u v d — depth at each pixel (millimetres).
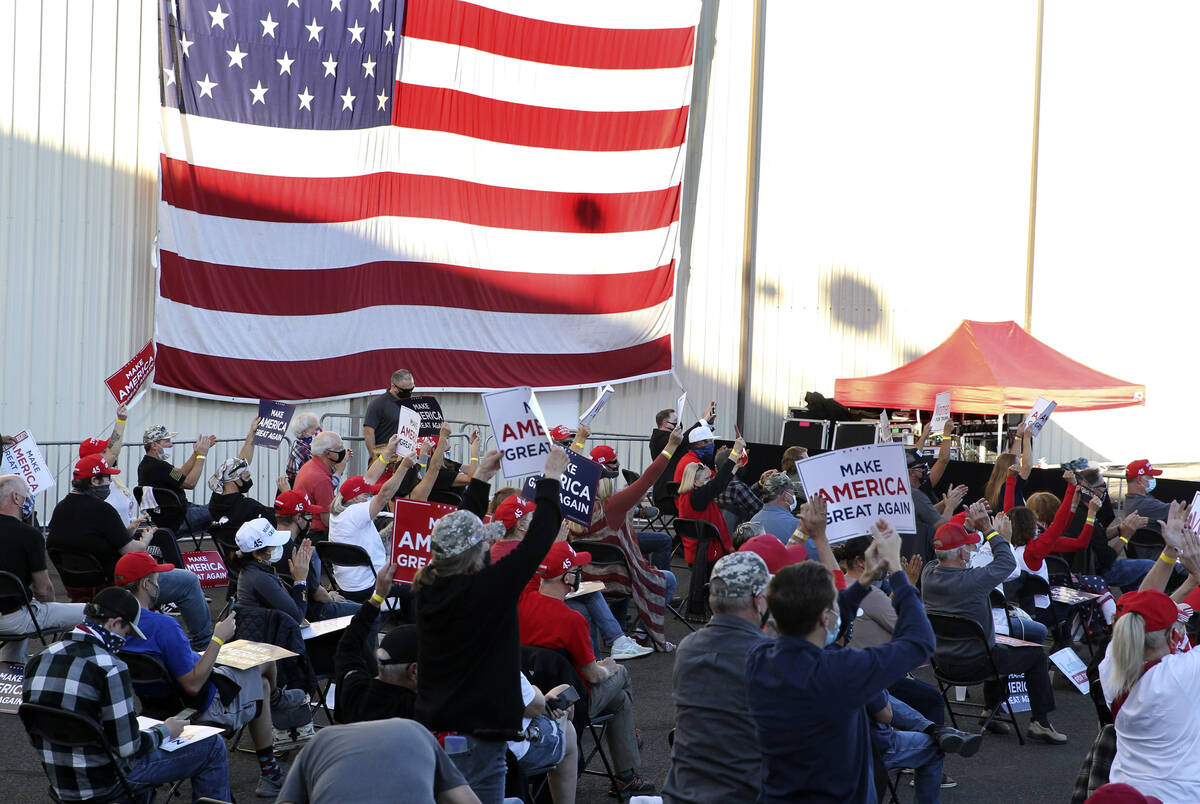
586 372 16859
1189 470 21922
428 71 15180
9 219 12789
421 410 12375
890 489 5398
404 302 15281
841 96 19203
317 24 14281
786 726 3492
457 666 4094
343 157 14578
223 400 14008
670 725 7223
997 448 18188
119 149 13492
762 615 4090
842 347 19453
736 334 18781
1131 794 2975
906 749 5219
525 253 16203
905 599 3695
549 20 16078
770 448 15938
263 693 5738
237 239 13922
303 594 6676
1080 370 16469
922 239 19844
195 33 13523
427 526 5262
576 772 5215
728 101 18438
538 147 16188
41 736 4449
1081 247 21031
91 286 13367
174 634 5281
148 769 4750
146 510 9703
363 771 3146
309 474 8750
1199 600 5695
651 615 8766
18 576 7059
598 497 8859
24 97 12828
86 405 13344
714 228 18484
